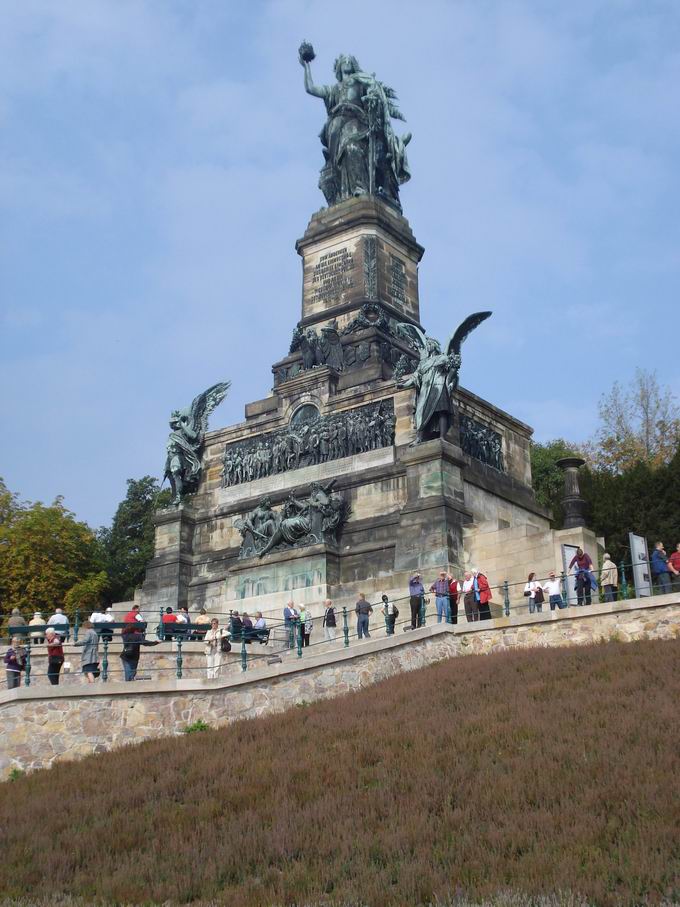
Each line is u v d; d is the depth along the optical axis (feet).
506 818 103.86
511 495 245.86
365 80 287.28
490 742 122.83
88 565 317.01
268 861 104.12
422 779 115.65
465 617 194.18
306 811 112.57
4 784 136.05
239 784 122.83
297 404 253.44
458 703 138.51
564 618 161.99
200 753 135.54
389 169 284.82
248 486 253.85
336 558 231.71
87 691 147.74
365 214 270.26
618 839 96.17
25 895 101.86
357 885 95.76
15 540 303.68
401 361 244.42
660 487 275.39
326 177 282.77
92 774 132.87
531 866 93.76
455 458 227.61
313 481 242.58
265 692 155.02
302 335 261.24
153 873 103.71
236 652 178.50
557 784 108.99
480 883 92.73
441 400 229.25
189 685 151.74
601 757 112.57
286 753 131.44
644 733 116.88
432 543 219.41
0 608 301.84
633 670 138.92
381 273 268.82
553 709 129.18
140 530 367.45
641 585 172.65
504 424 257.14
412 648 164.45
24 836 115.55
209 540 256.93
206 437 265.34
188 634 186.19
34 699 145.89
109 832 114.01
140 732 148.46
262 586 236.02
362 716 140.87
